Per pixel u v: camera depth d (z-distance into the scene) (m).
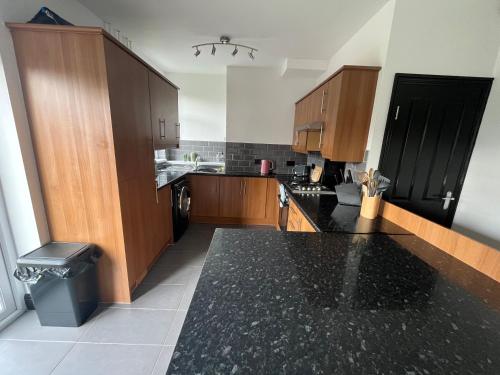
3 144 1.46
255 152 3.88
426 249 1.15
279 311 0.68
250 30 2.36
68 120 1.52
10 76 1.39
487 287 0.85
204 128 4.17
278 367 0.50
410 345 0.57
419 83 1.77
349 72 1.86
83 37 1.41
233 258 0.99
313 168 3.28
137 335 1.58
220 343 0.56
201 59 3.28
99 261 1.78
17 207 1.57
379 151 1.91
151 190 2.25
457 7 1.67
